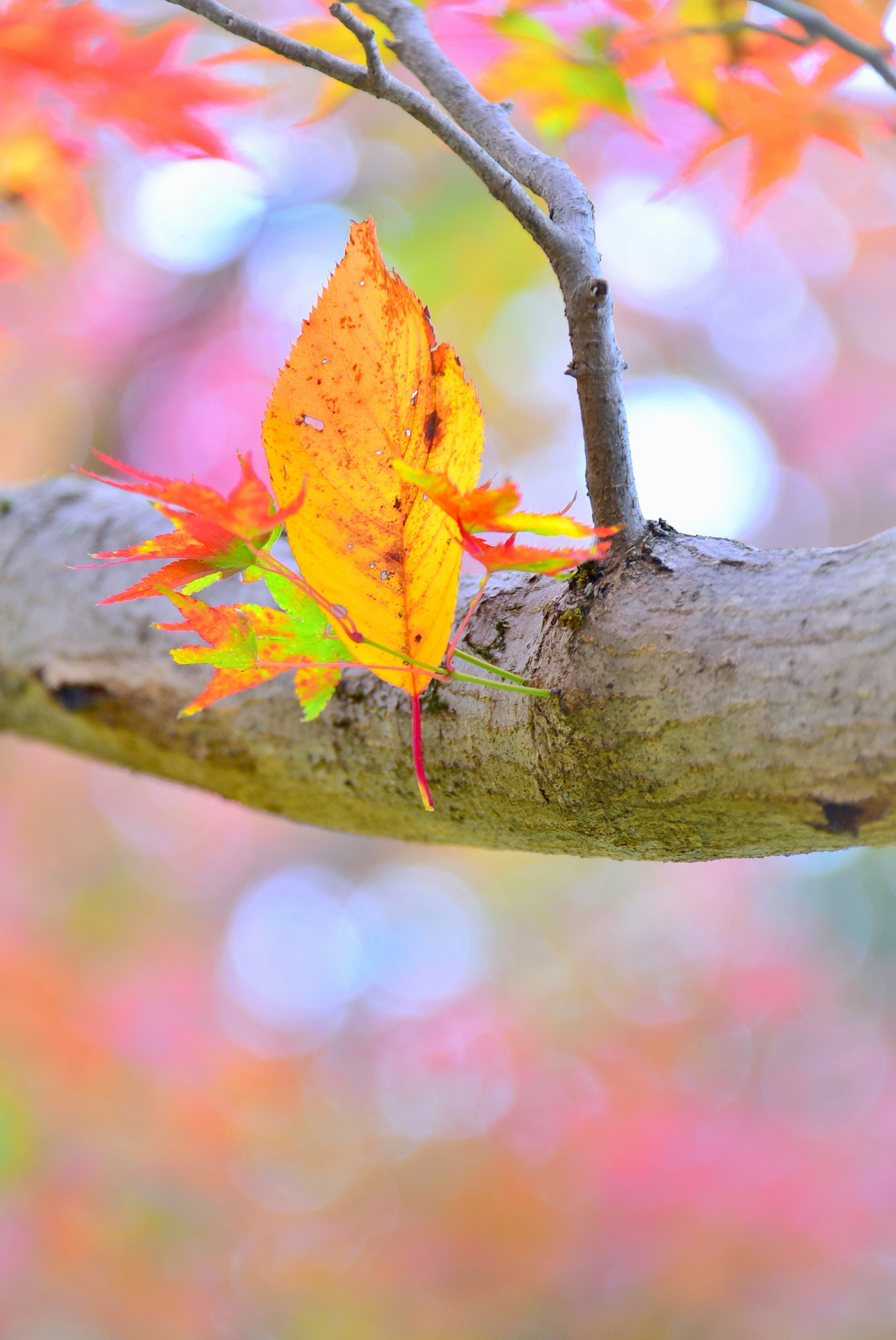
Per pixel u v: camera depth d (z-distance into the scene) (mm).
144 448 3947
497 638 976
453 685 979
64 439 3910
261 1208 2963
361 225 926
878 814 908
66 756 4207
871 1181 2682
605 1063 3281
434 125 946
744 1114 2990
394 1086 3393
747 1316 2500
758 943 4191
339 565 929
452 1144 3164
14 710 1110
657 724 930
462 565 979
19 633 1089
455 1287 2744
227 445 3920
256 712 1032
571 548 902
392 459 926
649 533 947
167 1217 2590
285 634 932
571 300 934
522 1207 2771
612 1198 2652
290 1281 2828
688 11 1148
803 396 4469
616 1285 2602
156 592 926
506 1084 3250
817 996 3910
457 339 3828
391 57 1128
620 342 4414
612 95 1202
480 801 986
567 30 1206
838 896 4629
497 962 4332
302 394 927
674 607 934
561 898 4637
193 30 1244
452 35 1190
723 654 922
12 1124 2467
